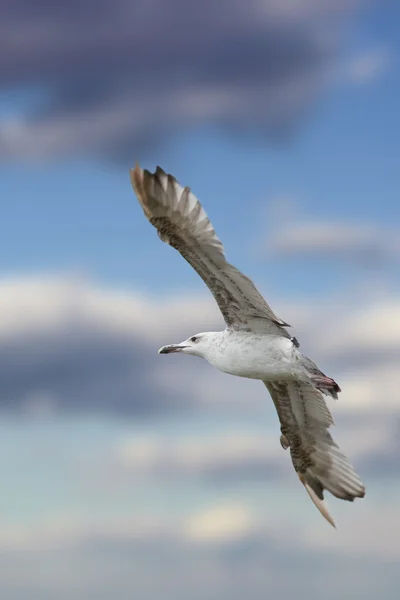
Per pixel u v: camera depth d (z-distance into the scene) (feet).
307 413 64.75
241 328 56.65
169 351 58.70
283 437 66.49
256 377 56.90
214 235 53.52
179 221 54.19
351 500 65.16
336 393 55.06
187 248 54.65
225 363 56.90
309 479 66.69
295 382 62.85
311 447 66.03
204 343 58.03
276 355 55.77
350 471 65.31
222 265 54.29
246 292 54.95
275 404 65.10
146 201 54.39
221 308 56.54
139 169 53.98
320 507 66.33
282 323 55.26
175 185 53.78
